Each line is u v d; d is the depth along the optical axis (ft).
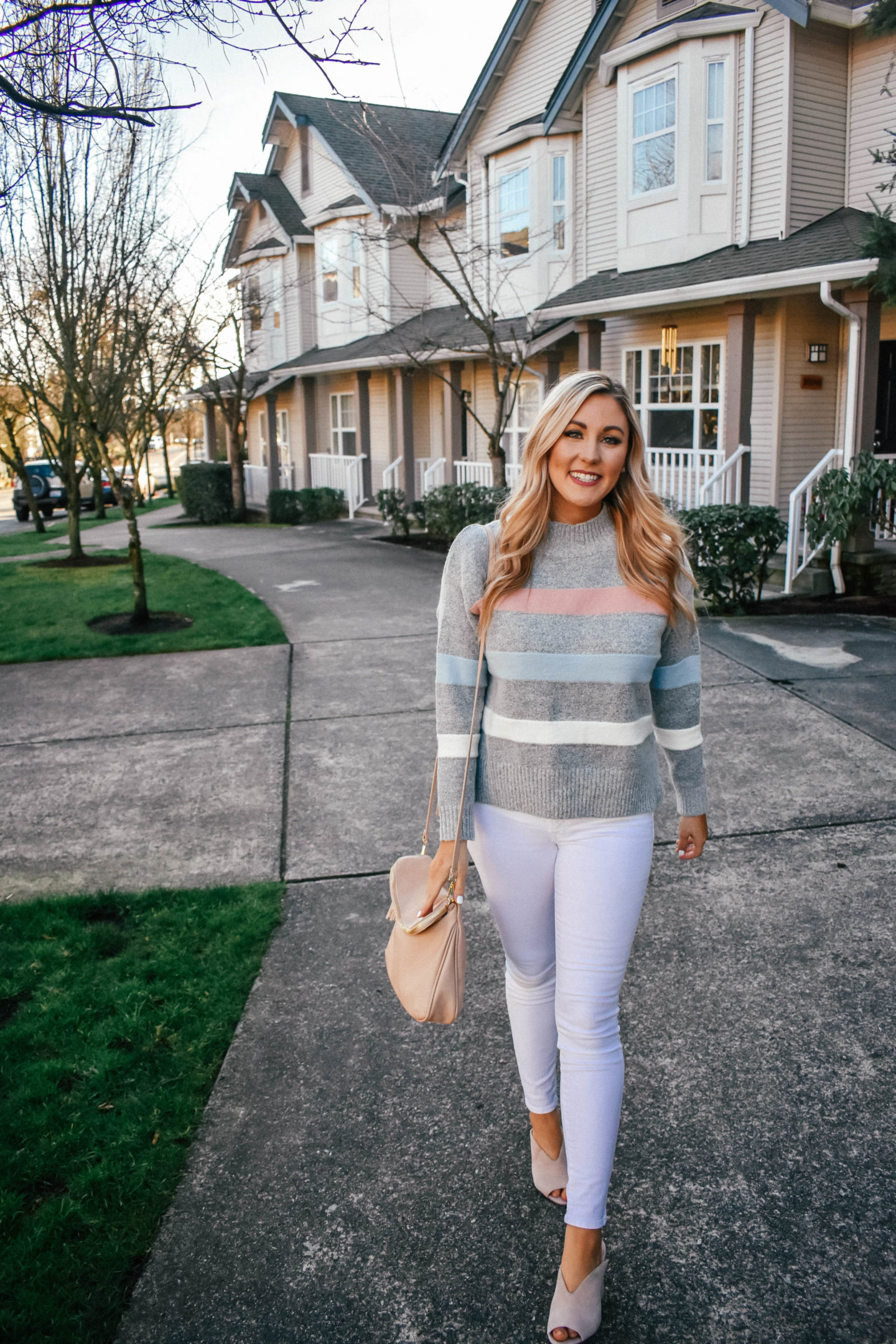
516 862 6.68
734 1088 8.76
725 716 19.21
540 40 48.75
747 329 34.45
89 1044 9.59
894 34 34.81
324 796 16.19
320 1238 7.29
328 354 69.82
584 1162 6.37
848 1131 8.16
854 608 29.25
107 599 34.94
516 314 50.65
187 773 17.53
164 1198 7.67
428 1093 8.90
